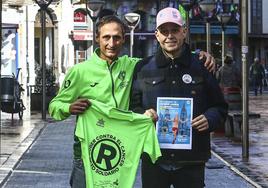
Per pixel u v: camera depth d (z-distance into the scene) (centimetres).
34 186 892
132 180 476
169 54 484
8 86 1844
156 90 484
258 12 4666
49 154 1195
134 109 493
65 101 486
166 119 481
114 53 482
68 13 3944
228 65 1894
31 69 3612
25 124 1805
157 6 4175
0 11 1105
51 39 3988
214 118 478
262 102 2969
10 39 3067
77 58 3988
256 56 4691
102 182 477
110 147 477
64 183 912
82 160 484
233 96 1677
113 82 482
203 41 4306
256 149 1285
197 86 483
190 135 480
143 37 4134
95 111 478
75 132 486
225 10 4266
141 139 476
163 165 485
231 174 995
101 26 483
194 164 483
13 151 1220
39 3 2088
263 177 956
